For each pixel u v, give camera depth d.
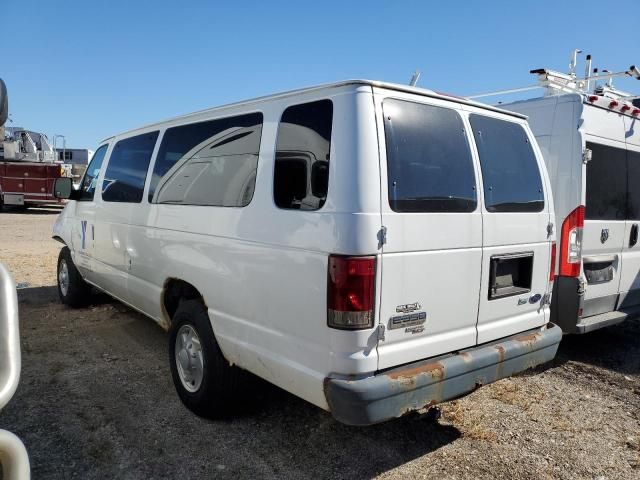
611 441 3.62
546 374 4.84
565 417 3.96
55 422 3.65
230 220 3.36
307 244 2.80
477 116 3.42
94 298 6.68
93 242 5.62
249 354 3.20
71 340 5.41
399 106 2.92
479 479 3.12
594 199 5.02
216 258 3.48
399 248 2.77
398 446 3.47
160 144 4.47
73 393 4.13
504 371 3.30
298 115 3.04
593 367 5.05
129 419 3.73
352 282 2.62
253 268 3.16
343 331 2.64
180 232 3.90
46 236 14.17
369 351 2.69
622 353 5.49
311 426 3.69
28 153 23.64
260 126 3.30
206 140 3.84
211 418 3.73
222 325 3.44
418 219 2.86
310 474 3.13
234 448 3.38
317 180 2.82
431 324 2.97
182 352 3.89
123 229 4.85
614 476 3.21
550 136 4.99
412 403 2.78
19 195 22.34
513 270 3.58
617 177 5.27
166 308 4.31
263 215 3.10
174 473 3.10
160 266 4.20
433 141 3.05
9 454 1.48
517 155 3.66
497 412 4.01
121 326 5.91
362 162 2.67
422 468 3.22
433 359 3.00
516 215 3.50
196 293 4.02
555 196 4.94
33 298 7.22
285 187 3.02
